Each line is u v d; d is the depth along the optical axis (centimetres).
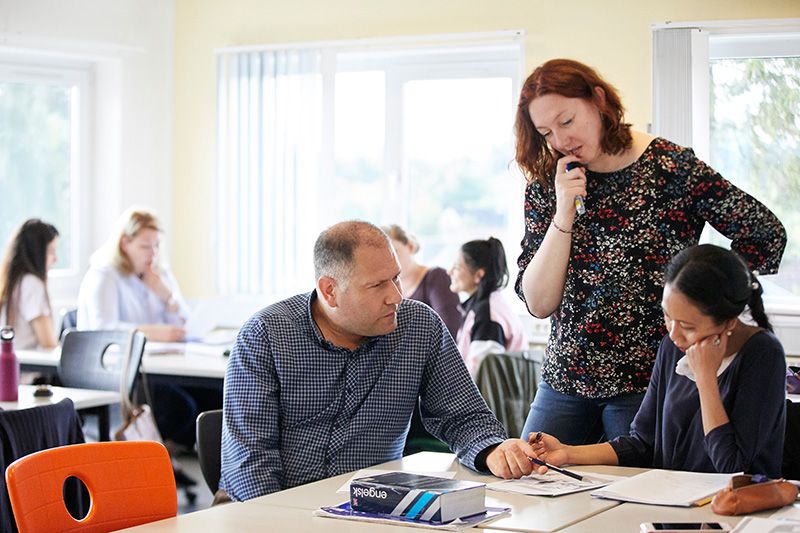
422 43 544
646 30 503
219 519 183
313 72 564
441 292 461
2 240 580
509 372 361
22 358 450
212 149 600
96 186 603
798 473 233
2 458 288
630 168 241
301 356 240
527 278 250
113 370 414
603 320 243
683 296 209
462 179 555
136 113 599
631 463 230
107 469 203
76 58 586
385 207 566
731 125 501
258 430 235
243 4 589
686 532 162
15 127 582
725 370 215
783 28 480
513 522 178
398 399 248
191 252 607
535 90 240
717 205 239
